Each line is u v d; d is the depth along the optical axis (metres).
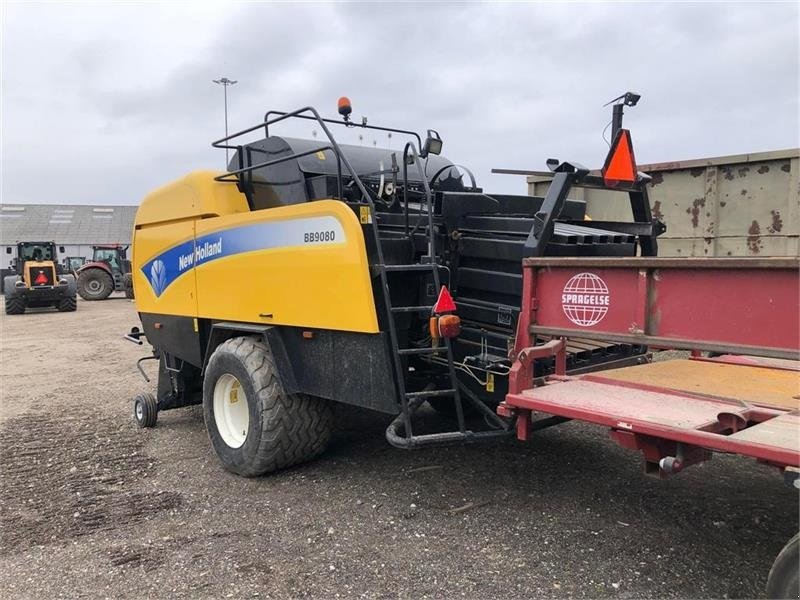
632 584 2.96
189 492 4.34
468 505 3.89
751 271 2.38
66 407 7.08
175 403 6.11
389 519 3.75
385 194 4.48
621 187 3.95
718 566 3.09
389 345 3.64
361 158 5.07
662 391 3.08
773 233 5.85
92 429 6.09
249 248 4.49
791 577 2.18
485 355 3.75
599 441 5.05
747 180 6.02
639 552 3.25
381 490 4.19
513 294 3.77
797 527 3.48
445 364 3.97
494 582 3.02
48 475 4.80
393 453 4.90
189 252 5.29
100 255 29.06
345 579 3.11
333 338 3.92
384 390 3.63
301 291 4.03
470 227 4.09
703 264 2.49
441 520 3.71
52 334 14.62
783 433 2.28
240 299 4.62
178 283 5.49
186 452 5.28
